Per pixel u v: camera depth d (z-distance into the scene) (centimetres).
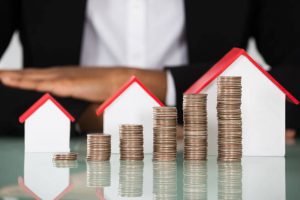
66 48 229
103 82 164
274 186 76
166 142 107
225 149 106
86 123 168
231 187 75
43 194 68
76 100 163
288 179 83
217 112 108
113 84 165
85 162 105
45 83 160
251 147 117
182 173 90
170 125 107
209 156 117
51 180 81
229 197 67
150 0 236
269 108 117
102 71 168
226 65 115
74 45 228
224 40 229
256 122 117
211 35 229
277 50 233
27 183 78
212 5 229
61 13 229
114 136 122
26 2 233
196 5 227
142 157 109
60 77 163
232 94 106
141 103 122
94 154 107
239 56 116
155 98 123
